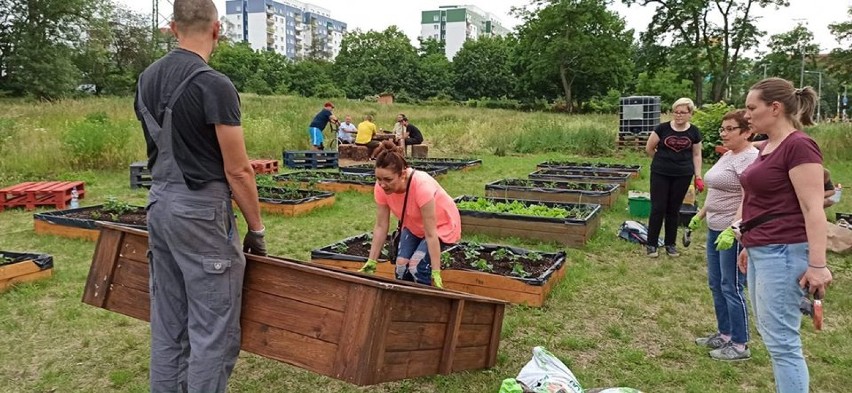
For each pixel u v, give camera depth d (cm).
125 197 1002
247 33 12688
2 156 1208
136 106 254
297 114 2181
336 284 246
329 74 7462
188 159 240
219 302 247
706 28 4156
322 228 806
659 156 666
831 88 6806
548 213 784
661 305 530
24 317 466
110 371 384
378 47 7819
